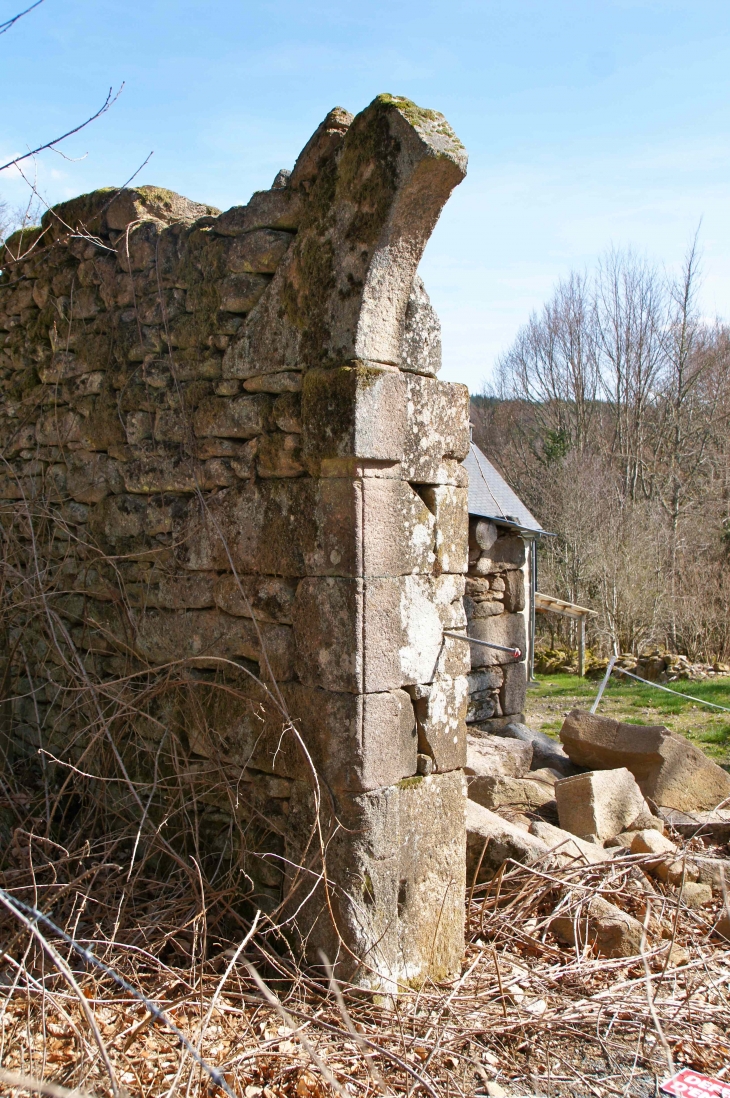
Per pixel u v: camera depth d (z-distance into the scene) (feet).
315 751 11.26
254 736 12.02
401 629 11.42
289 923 11.47
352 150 10.93
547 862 14.64
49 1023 10.00
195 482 13.01
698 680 45.73
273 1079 9.36
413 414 11.50
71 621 15.81
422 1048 10.17
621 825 17.84
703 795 20.36
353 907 10.91
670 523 70.59
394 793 11.34
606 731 21.26
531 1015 10.97
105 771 14.17
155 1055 9.50
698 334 86.38
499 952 12.91
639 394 87.86
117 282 14.56
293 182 11.90
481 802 18.17
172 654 13.43
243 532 12.23
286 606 11.68
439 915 11.90
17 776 16.28
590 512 67.41
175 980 10.68
